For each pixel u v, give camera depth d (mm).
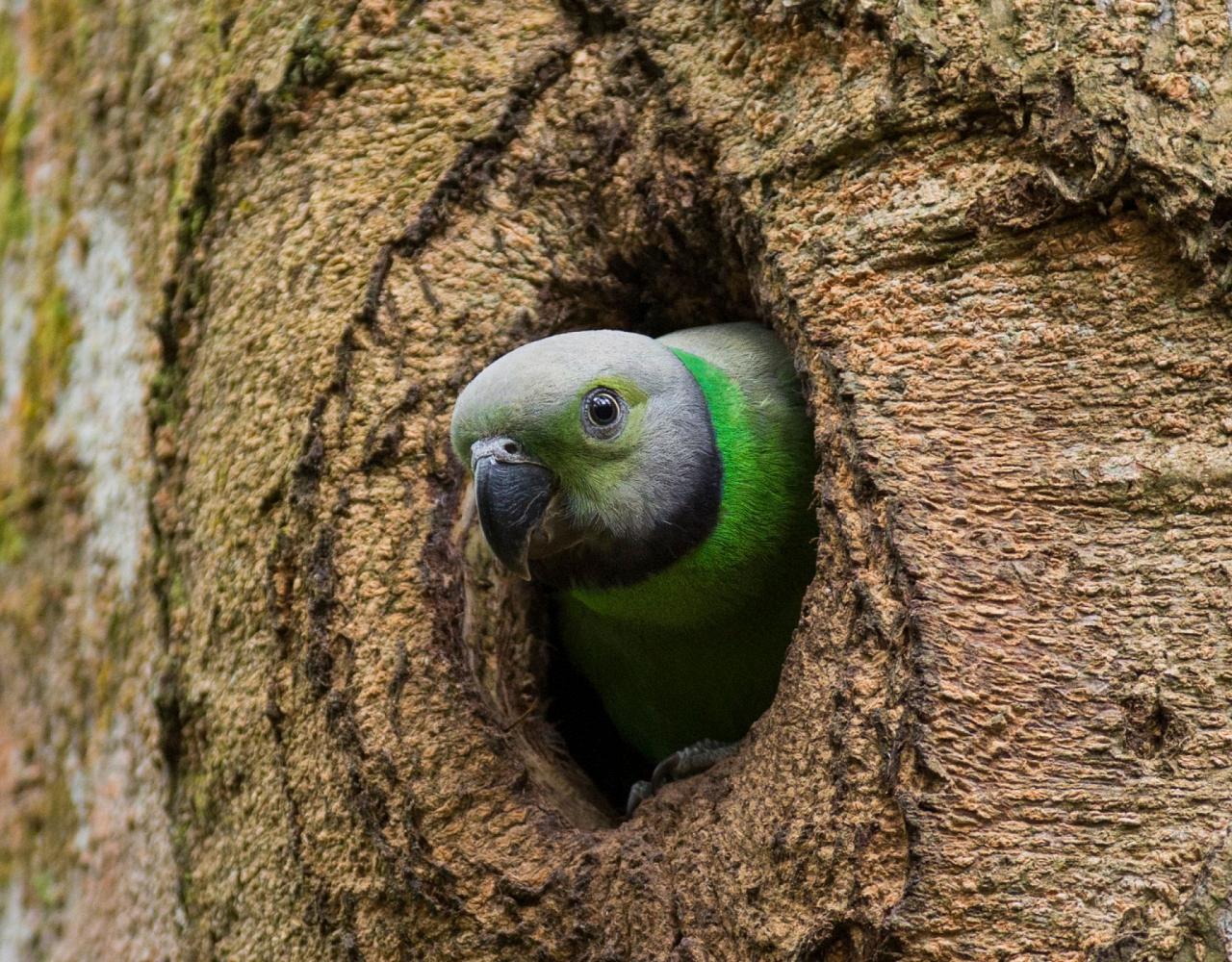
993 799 5715
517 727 7527
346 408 7141
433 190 7375
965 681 5844
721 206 7156
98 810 8086
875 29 6641
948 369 6309
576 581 7551
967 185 6414
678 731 8539
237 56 7688
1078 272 6219
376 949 6555
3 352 9172
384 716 6781
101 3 8594
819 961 5859
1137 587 5879
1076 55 6242
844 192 6648
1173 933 5473
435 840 6594
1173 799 5625
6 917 8633
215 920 7078
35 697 8695
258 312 7406
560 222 7480
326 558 6980
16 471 8891
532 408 6859
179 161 7816
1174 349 6039
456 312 7336
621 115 7340
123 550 7984
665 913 6297
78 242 8570
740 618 7664
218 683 7219
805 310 6613
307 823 6777
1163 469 5945
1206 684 5711
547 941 6375
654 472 7160
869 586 6164
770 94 6977
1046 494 6059
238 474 7273
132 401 7992
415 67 7480
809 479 7523
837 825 5930
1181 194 5984
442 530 7109
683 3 7258
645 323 8203
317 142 7512
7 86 9320
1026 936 5590
